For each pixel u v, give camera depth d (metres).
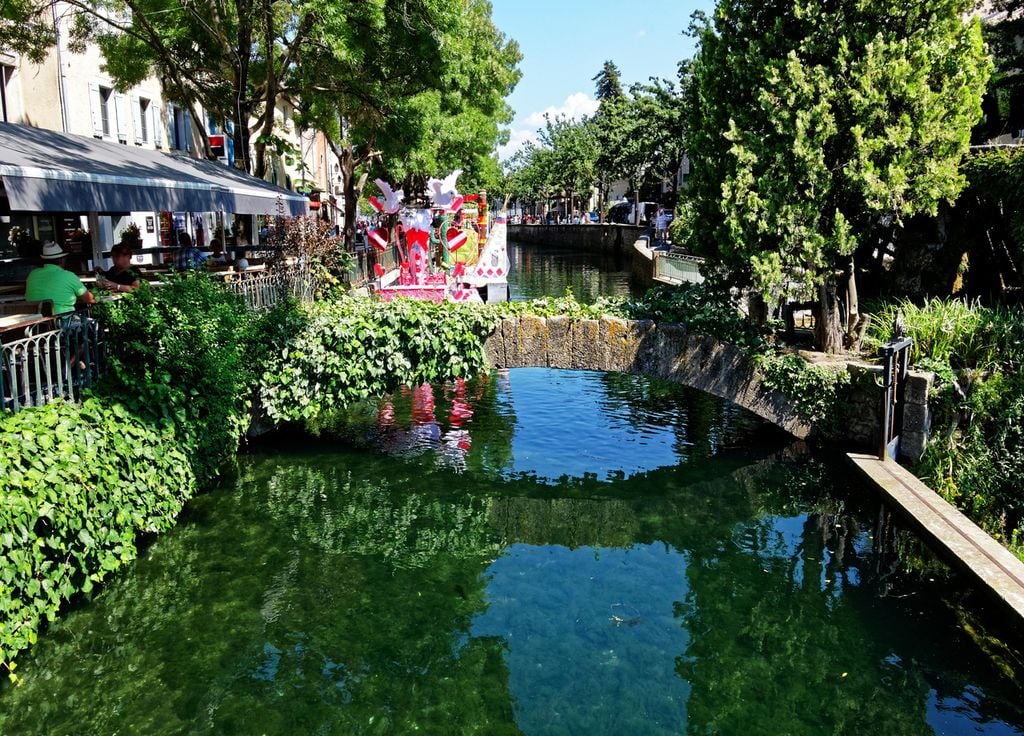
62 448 5.83
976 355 9.84
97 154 9.89
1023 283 12.52
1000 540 8.62
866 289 14.35
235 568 7.04
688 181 11.21
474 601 6.65
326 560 7.33
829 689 5.41
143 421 7.16
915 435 9.36
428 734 4.84
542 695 5.23
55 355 6.70
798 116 9.41
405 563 7.36
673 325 10.20
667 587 6.95
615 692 5.34
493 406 12.91
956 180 9.77
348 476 9.45
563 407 12.85
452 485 9.30
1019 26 17.98
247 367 9.23
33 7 15.06
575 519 8.45
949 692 5.38
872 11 9.53
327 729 4.87
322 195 43.38
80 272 11.89
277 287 12.41
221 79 19.16
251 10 16.41
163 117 25.02
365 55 17.50
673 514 8.55
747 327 10.45
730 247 10.12
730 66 10.34
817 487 9.02
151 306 7.62
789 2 10.03
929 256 13.35
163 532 7.55
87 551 5.98
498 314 10.24
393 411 12.45
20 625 5.30
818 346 11.02
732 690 5.42
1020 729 5.00
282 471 9.49
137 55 17.16
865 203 9.89
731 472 9.64
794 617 6.38
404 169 21.05
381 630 6.12
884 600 6.59
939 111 9.50
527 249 68.81
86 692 5.17
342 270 16.38
